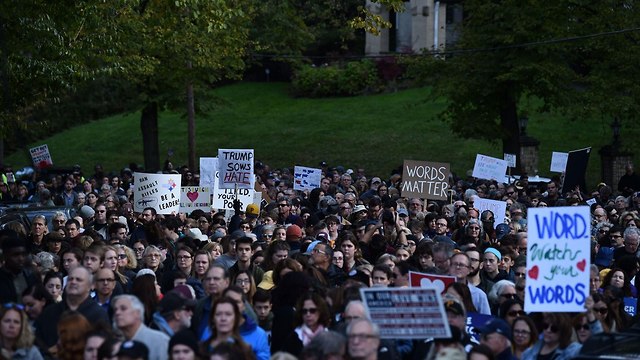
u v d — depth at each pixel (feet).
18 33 61.41
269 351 34.14
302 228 60.95
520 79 117.19
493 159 90.02
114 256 38.86
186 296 35.53
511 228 60.49
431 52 127.03
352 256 45.65
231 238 47.09
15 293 39.50
